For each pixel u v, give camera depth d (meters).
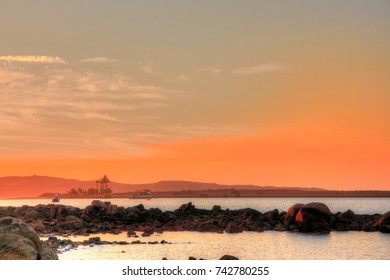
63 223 87.00
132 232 80.69
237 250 65.50
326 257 60.91
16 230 36.69
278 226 87.81
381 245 70.00
